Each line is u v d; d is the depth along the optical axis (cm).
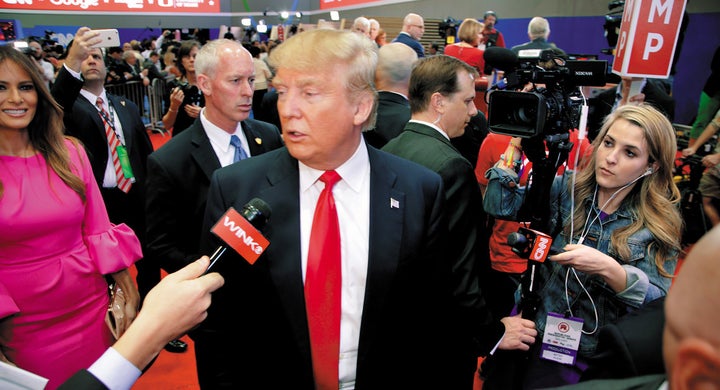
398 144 177
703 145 383
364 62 103
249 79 195
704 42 622
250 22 1568
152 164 188
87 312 165
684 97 653
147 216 189
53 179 156
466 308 145
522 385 154
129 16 1554
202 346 117
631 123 139
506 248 225
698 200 363
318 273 108
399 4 1266
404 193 115
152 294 87
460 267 149
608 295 145
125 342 82
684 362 37
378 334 110
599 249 148
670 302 39
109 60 760
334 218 109
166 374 254
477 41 486
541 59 154
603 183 144
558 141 145
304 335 108
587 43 772
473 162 323
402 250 110
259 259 108
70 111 258
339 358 112
